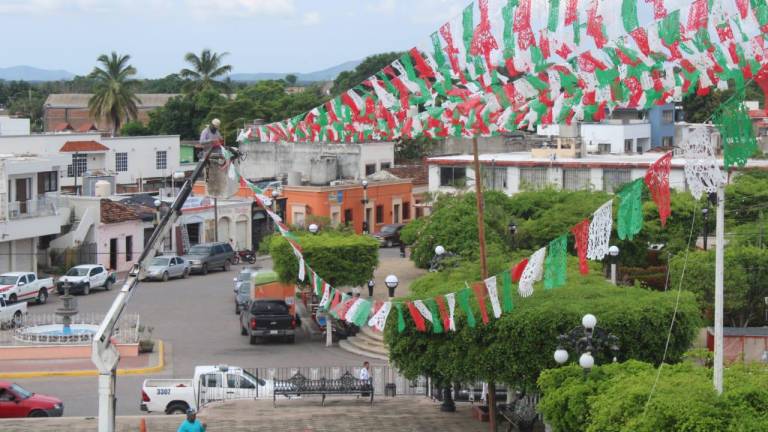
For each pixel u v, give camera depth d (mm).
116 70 120812
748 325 46062
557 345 29500
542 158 76562
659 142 89438
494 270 37188
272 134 21359
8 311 50719
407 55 19734
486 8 19172
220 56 128750
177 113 119250
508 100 19141
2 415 35000
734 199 57188
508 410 32688
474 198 60531
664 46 18047
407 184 88438
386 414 35344
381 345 47750
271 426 33344
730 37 17891
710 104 89875
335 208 81625
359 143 88062
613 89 18422
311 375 41750
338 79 141875
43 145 83125
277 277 51188
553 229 56219
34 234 63469
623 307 30016
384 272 64688
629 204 19516
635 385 22688
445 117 19609
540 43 18734
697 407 20812
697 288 45000
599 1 18281
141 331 49031
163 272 66438
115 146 89562
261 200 25531
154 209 72438
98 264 67188
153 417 34125
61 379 42156
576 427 23922
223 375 37906
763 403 21156
